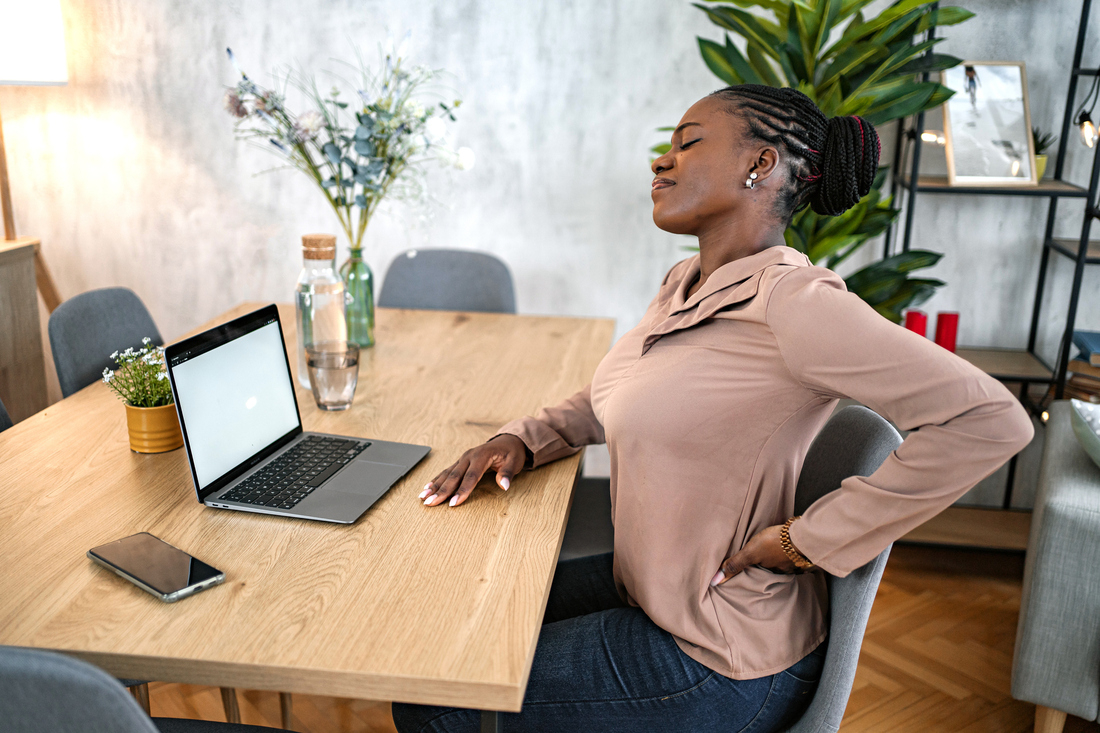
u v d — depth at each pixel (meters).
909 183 2.54
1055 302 2.80
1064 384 2.48
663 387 1.14
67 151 3.25
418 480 1.37
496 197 3.10
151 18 3.08
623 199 3.04
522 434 1.43
